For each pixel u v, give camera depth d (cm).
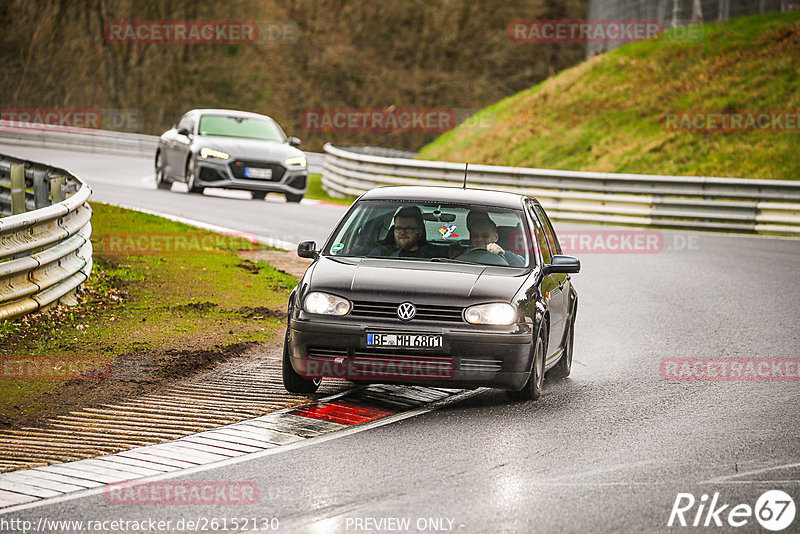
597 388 3234
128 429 2623
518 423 2748
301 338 2878
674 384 3294
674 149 11831
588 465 2358
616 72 14275
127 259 5212
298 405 2909
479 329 2833
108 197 8156
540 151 13025
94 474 2259
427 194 3338
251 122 9175
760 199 8469
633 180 8762
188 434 2591
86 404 2841
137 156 14150
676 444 2555
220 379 3195
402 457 2402
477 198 3341
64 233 3975
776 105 12125
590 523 1953
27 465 2317
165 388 3053
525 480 2231
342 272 2978
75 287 4119
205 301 4394
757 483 2236
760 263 6469
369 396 3044
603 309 4812
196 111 9188
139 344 3562
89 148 14375
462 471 2292
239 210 7906
